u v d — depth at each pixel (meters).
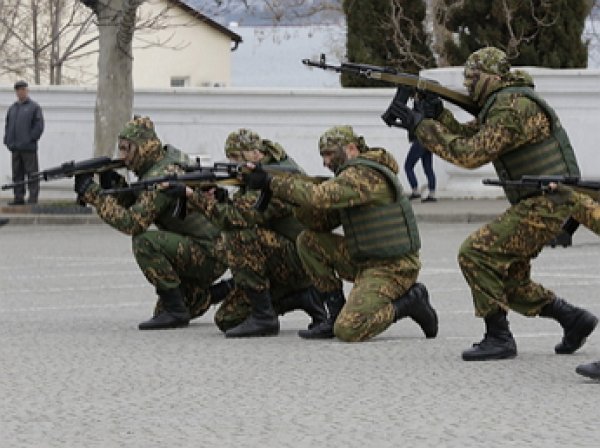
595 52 52.44
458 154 14.16
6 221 30.64
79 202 16.98
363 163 15.58
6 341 16.42
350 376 13.90
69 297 21.42
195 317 17.92
